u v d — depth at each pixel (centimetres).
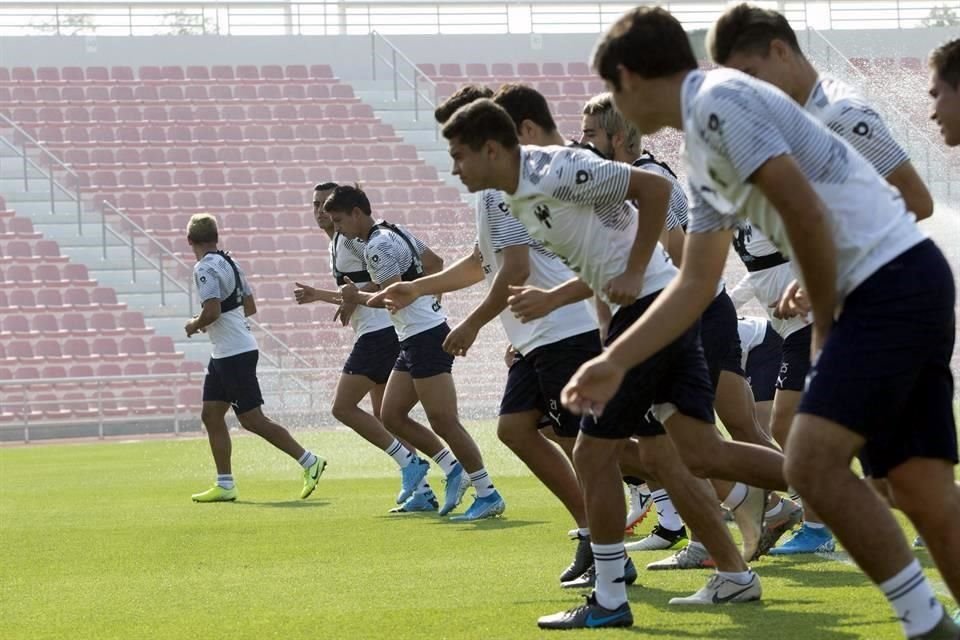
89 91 5766
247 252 5094
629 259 825
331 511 1786
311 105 5866
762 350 1419
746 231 1170
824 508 593
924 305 590
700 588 993
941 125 749
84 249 4922
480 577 1119
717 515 905
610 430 836
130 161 5516
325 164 5600
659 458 897
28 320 4631
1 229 4925
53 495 2202
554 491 1065
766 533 1084
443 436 1622
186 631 909
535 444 1076
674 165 4009
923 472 618
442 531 1495
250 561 1297
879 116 786
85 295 4750
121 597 1090
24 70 5800
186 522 1694
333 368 4359
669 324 620
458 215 5475
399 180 5628
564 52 6412
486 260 1044
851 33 6425
